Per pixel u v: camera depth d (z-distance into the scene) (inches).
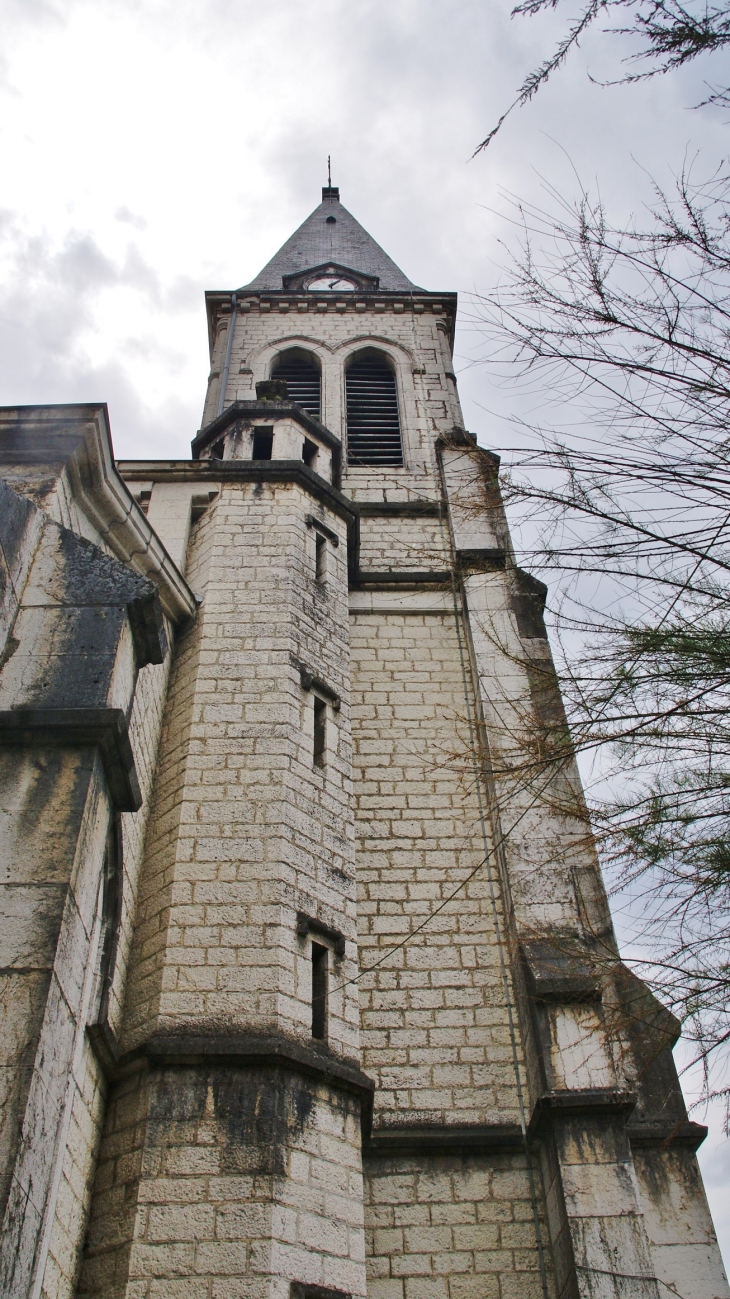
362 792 585.3
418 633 682.8
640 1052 476.4
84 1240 355.6
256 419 732.0
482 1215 432.1
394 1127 456.8
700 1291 415.5
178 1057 384.2
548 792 536.1
